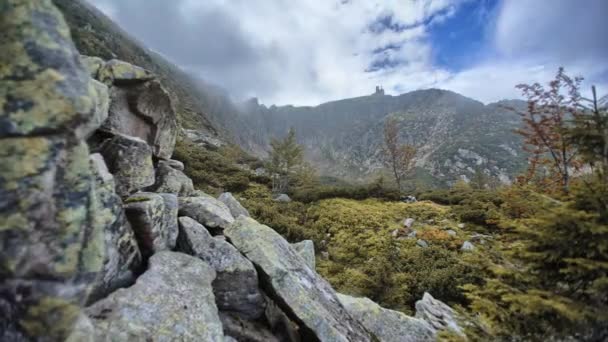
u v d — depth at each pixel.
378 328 7.50
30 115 2.22
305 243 11.33
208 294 5.07
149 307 4.19
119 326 3.72
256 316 6.23
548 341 3.99
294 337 6.33
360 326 6.86
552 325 3.99
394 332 7.48
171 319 4.17
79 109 2.48
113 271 4.54
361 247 16.23
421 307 9.29
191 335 4.11
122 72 7.30
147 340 3.74
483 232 17.27
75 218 2.42
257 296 6.18
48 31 2.44
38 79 2.29
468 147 158.38
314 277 7.23
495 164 139.75
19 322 2.12
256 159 51.69
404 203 24.62
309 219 21.22
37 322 2.18
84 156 2.58
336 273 13.84
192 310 4.53
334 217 20.97
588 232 3.80
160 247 5.88
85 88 2.61
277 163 30.55
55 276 2.27
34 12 2.40
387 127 34.91
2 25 2.25
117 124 7.20
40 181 2.21
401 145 36.41
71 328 2.34
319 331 5.59
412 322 7.88
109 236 4.50
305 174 35.81
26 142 2.19
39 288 2.20
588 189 3.89
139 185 6.73
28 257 2.14
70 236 2.37
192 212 8.10
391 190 27.33
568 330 3.88
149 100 8.17
